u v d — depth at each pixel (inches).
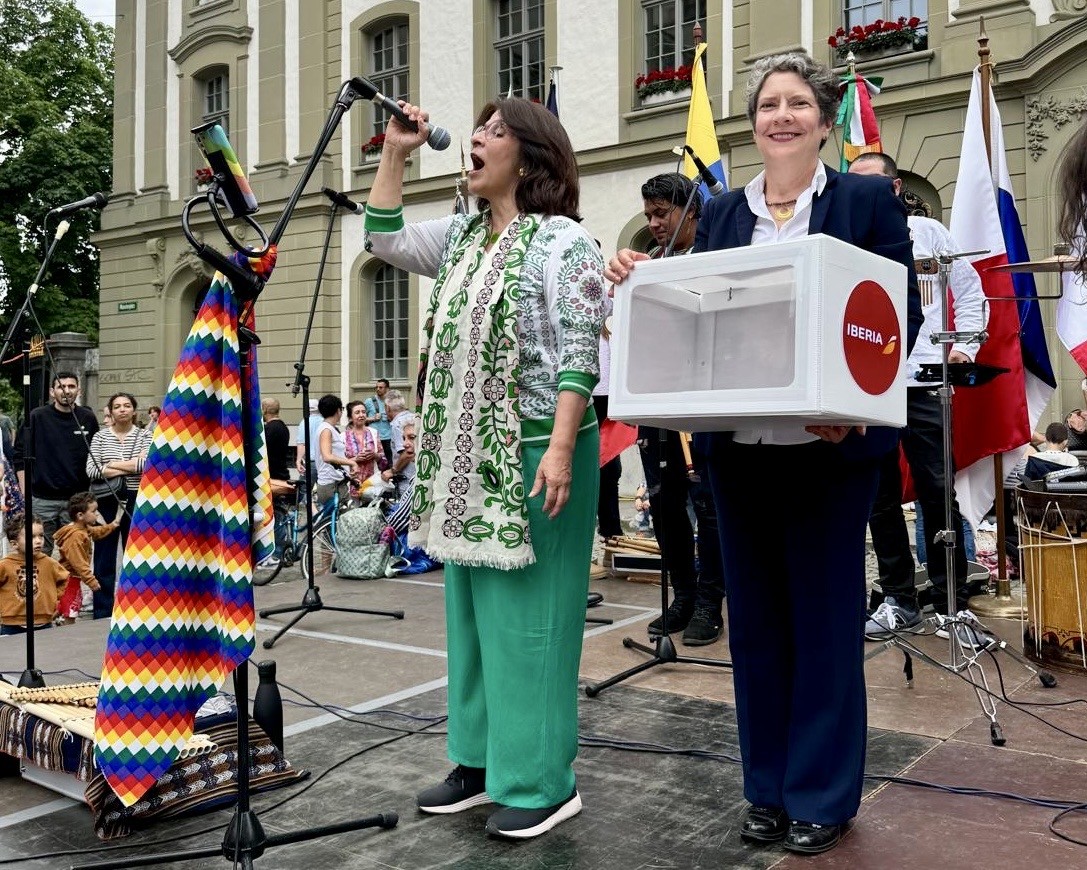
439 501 95.7
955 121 437.7
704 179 152.8
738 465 91.9
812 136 89.4
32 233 963.3
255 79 691.4
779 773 92.1
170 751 86.6
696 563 183.9
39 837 98.1
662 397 83.6
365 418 395.9
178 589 86.9
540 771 93.6
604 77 550.0
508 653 94.0
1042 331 212.2
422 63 621.3
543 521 93.9
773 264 78.6
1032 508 151.5
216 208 86.7
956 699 132.3
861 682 90.1
